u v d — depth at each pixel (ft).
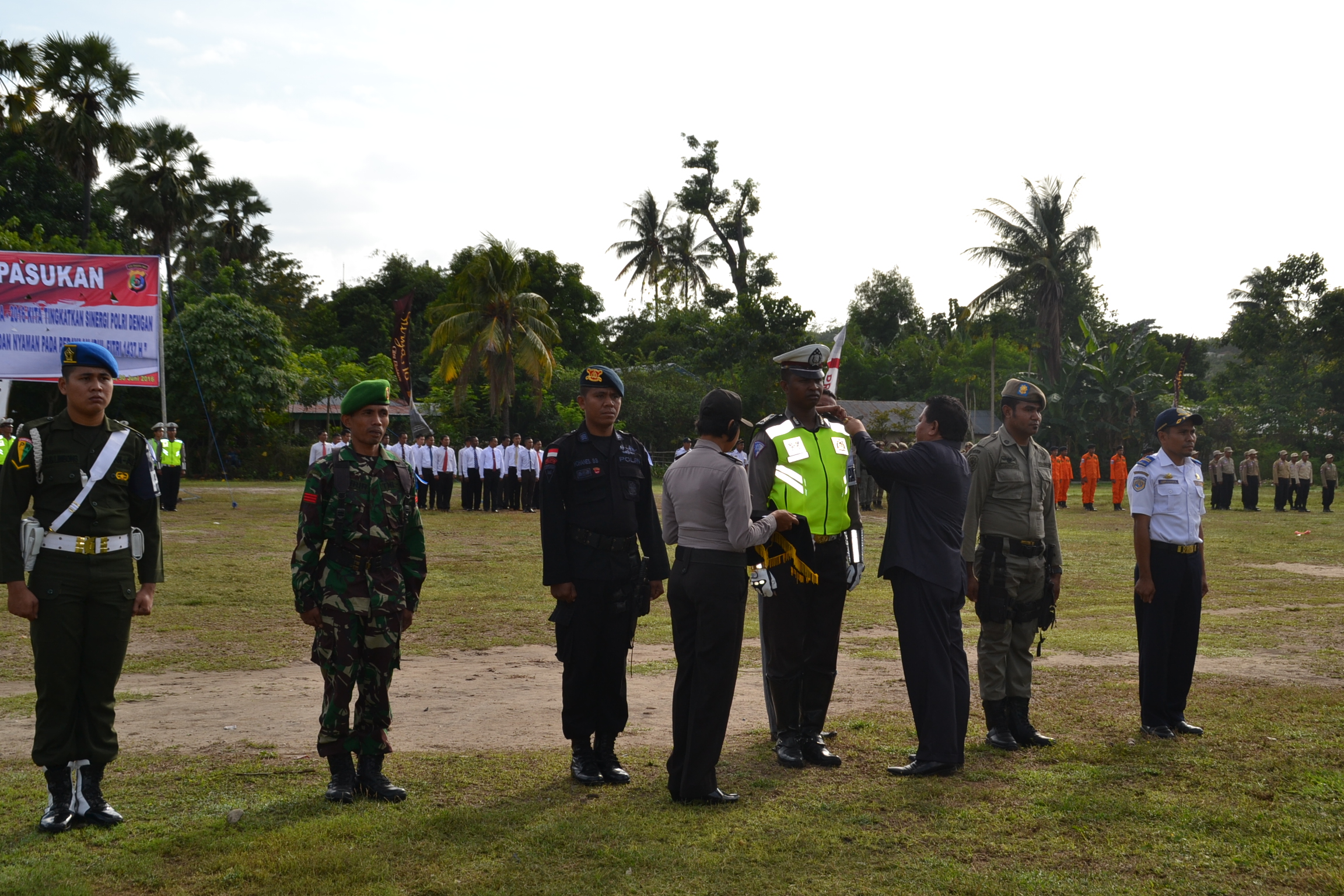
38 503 13.97
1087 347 154.81
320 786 15.44
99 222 160.56
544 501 15.93
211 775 15.89
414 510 15.58
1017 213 154.10
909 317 240.73
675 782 14.88
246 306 130.93
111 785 15.39
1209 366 225.97
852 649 28.25
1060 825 13.76
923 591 16.57
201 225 205.36
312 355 161.17
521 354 118.73
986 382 182.29
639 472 16.56
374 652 14.90
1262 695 21.35
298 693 22.03
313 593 14.89
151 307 64.03
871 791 15.35
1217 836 13.29
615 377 16.37
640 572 16.19
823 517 16.99
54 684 13.65
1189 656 18.57
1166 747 17.52
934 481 16.80
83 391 14.25
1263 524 76.48
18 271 60.44
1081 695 21.63
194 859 12.54
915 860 12.53
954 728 16.28
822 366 17.66
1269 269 184.85
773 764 16.89
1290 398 160.25
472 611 33.91
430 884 11.76
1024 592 17.98
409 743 18.28
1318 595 39.42
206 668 24.50
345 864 12.28
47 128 130.00
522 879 11.93
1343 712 19.75
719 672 14.76
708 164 220.43
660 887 11.75
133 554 14.57
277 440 137.28
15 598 13.53
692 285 222.48
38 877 11.77
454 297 123.13
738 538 14.67
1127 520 79.66
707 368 164.96
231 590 36.78
